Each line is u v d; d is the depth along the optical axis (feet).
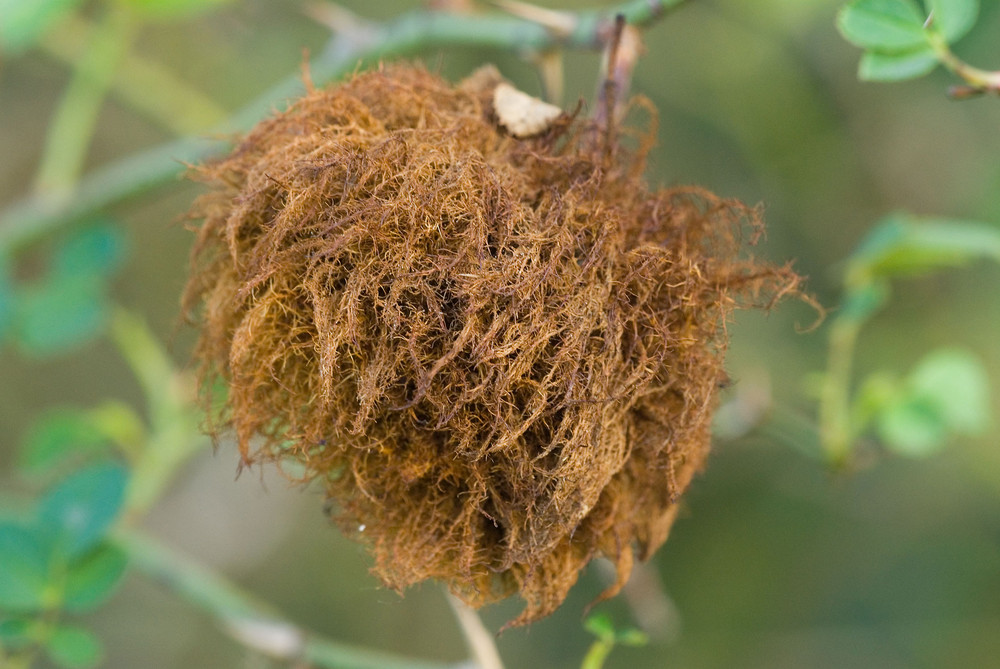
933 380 0.93
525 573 0.74
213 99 1.52
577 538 0.74
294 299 0.72
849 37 0.76
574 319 0.71
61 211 0.95
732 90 1.53
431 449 0.72
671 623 1.00
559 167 0.73
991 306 1.49
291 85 0.87
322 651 0.87
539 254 0.71
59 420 0.94
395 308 0.71
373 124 0.74
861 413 0.94
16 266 1.35
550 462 0.72
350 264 0.72
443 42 0.85
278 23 1.48
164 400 0.94
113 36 0.96
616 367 0.72
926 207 1.53
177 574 0.88
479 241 0.71
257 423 0.74
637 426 0.73
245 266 0.73
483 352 0.71
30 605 0.83
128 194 0.95
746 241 0.75
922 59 0.76
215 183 0.76
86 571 0.83
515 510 0.73
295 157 0.72
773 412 0.95
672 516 0.76
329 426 0.73
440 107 0.75
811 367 1.50
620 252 0.72
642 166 0.76
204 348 0.76
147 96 1.03
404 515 0.74
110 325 0.97
